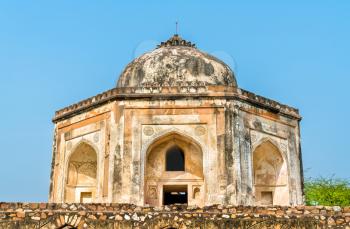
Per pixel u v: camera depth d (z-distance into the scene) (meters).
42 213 12.40
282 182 17.17
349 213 12.70
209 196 15.13
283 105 17.56
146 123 15.88
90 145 16.69
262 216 12.56
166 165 16.41
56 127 18.19
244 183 15.38
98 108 16.69
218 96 15.91
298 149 17.88
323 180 26.28
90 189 17.41
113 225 12.44
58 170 17.52
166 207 12.78
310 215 12.60
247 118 16.28
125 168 15.41
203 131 15.78
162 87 16.03
